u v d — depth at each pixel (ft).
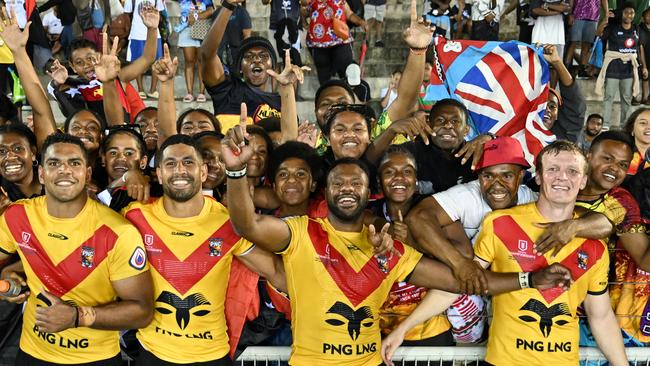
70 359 10.66
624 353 11.17
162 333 10.77
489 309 12.37
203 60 17.17
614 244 12.19
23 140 12.80
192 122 14.92
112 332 10.96
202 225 10.84
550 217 10.96
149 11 18.03
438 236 11.13
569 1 30.68
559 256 10.89
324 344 10.69
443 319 12.05
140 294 10.52
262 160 13.10
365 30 32.32
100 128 14.33
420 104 25.82
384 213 12.48
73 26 32.17
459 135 13.30
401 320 11.88
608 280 12.23
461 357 11.51
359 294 10.66
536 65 15.87
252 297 11.39
